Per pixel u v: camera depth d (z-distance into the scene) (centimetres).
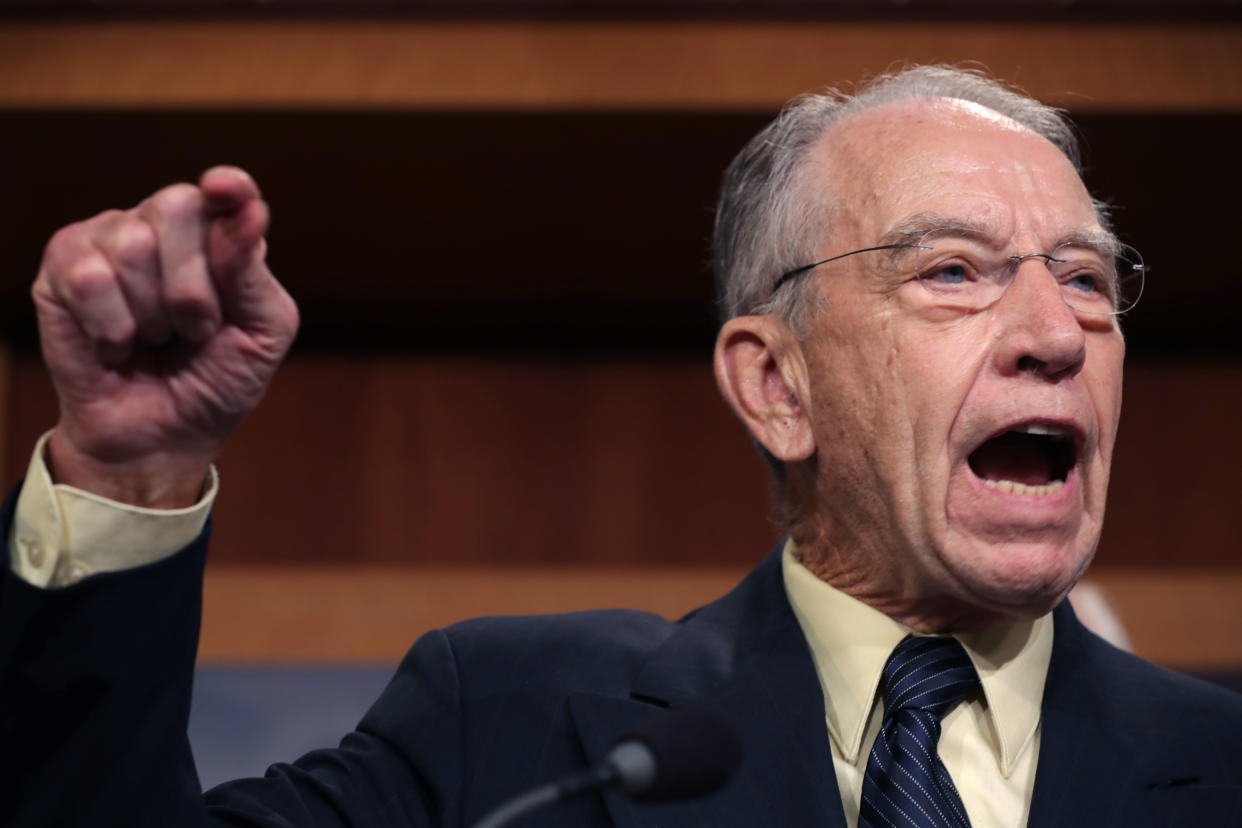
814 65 332
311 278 415
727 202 185
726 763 98
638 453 457
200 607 115
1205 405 457
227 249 102
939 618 153
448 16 339
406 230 385
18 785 109
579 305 432
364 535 450
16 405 451
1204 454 454
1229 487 452
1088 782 139
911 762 137
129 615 109
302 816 140
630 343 462
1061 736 143
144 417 110
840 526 159
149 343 108
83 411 109
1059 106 329
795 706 146
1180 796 138
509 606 416
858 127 168
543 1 336
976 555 143
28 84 333
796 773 140
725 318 183
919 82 178
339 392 459
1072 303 153
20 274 414
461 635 164
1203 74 329
